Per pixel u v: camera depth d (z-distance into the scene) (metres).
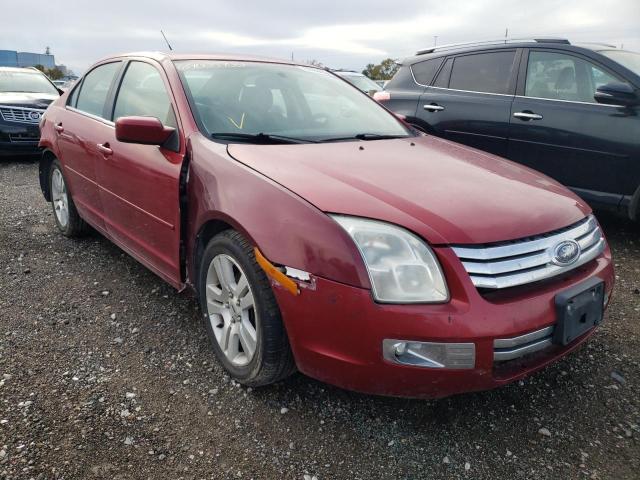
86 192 3.91
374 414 2.37
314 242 2.06
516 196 2.38
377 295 1.97
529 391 2.53
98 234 4.68
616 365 2.73
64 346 2.87
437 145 3.22
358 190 2.23
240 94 3.17
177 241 2.84
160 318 3.19
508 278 2.04
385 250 1.99
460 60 5.54
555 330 2.11
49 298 3.43
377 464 2.10
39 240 4.53
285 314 2.16
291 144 2.86
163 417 2.33
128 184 3.21
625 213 4.39
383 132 3.38
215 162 2.59
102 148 3.47
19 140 8.35
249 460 2.10
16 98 8.57
